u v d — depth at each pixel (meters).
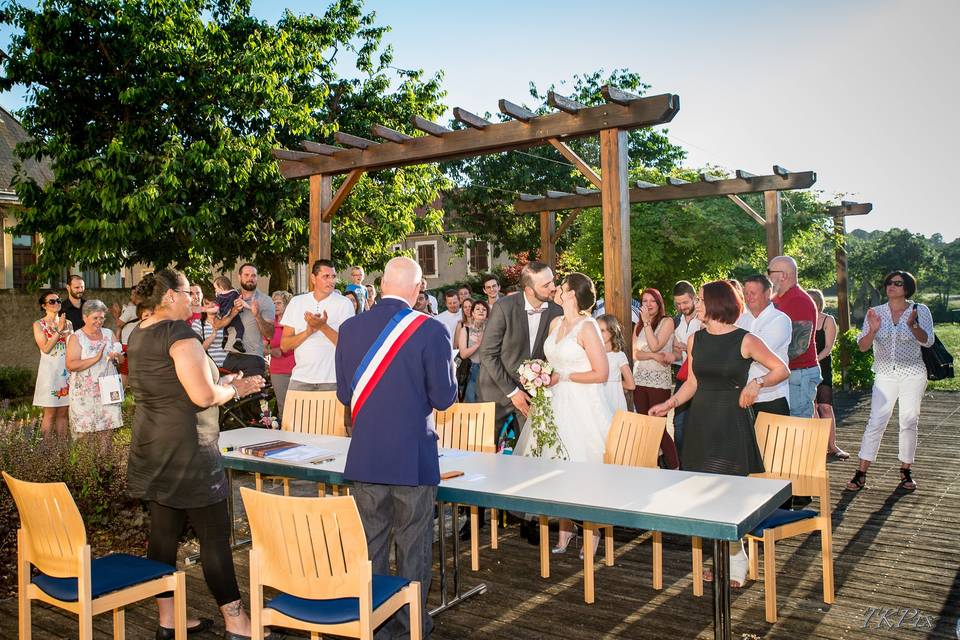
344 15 14.11
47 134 11.95
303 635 3.47
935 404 10.57
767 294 4.89
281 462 3.84
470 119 6.36
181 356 3.04
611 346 5.02
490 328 5.03
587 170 6.03
